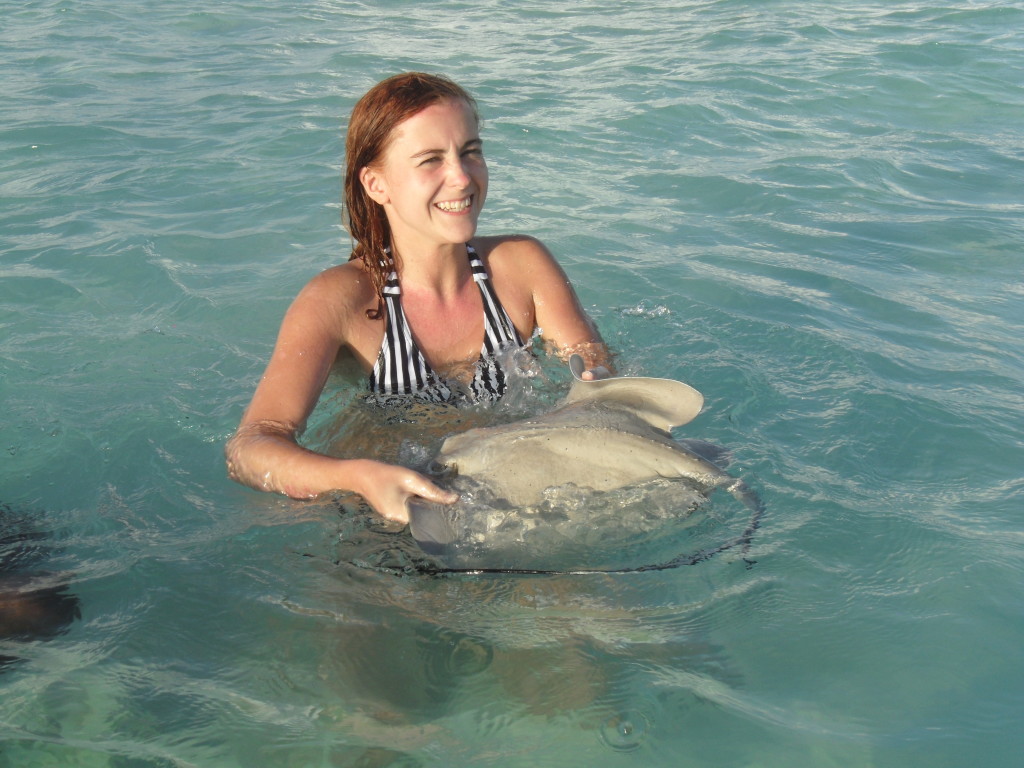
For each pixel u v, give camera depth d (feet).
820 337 13.25
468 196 10.29
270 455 9.19
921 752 6.56
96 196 19.04
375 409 10.58
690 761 6.50
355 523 8.74
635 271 15.71
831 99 26.05
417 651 7.48
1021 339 13.67
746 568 8.30
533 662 7.35
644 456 8.67
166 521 9.34
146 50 30.63
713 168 21.17
